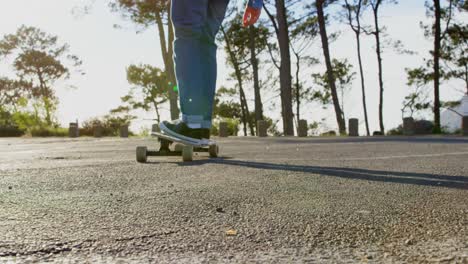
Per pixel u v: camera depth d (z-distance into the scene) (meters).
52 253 1.24
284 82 20.95
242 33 30.22
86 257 1.21
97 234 1.46
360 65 26.48
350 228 1.55
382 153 5.49
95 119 29.33
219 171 3.42
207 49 4.66
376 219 1.69
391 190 2.43
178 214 1.80
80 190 2.46
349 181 2.81
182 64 4.59
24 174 3.23
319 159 4.62
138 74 37.44
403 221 1.65
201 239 1.41
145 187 2.57
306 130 20.31
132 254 1.24
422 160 4.32
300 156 5.14
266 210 1.88
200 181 2.83
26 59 44.31
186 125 4.54
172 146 7.30
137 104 37.97
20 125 28.27
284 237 1.43
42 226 1.57
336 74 30.89
